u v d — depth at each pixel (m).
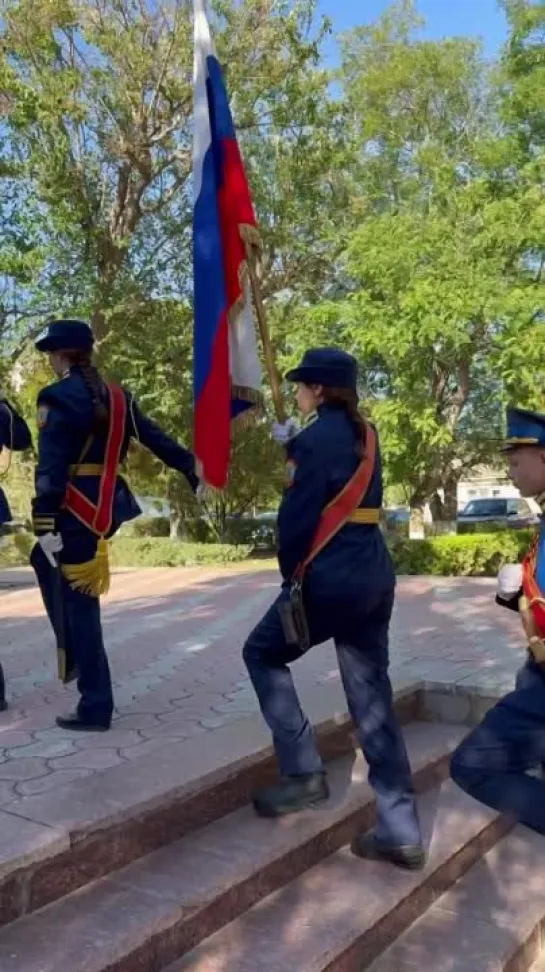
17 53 16.22
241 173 4.24
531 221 13.38
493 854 4.01
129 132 17.11
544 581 3.07
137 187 17.84
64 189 16.44
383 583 3.38
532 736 3.11
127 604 10.02
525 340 12.91
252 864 3.18
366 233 14.57
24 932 2.70
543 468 3.10
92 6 16.27
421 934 3.32
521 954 3.31
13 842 2.83
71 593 4.16
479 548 13.61
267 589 11.21
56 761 3.70
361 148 21.34
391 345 13.42
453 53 22.62
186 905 2.89
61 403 3.94
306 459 3.29
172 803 3.31
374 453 3.45
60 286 17.25
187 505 23.05
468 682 5.09
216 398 4.08
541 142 15.48
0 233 16.41
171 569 16.45
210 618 8.55
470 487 48.59
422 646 6.55
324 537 3.33
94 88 16.81
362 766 4.16
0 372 16.77
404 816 3.45
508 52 15.73
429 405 14.50
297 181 18.58
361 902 3.23
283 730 3.56
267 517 26.80
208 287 4.11
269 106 17.73
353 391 3.47
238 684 5.29
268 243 18.84
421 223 14.66
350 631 3.42
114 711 4.60
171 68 16.62
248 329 4.25
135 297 17.84
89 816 3.04
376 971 3.08
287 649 3.52
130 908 2.85
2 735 4.15
